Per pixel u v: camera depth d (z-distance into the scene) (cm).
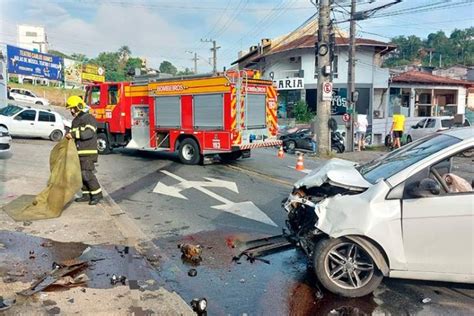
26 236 556
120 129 1460
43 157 1276
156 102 1352
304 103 3206
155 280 441
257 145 1268
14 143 1630
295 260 517
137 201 816
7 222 611
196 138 1261
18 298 383
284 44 3719
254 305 404
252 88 1255
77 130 695
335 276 425
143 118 1411
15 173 984
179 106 1296
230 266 498
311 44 3206
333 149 2105
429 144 461
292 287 444
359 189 434
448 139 446
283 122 3147
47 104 4059
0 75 2562
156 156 1484
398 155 486
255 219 696
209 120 1235
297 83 3266
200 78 1240
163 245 569
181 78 1282
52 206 662
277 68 3497
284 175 1124
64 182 665
